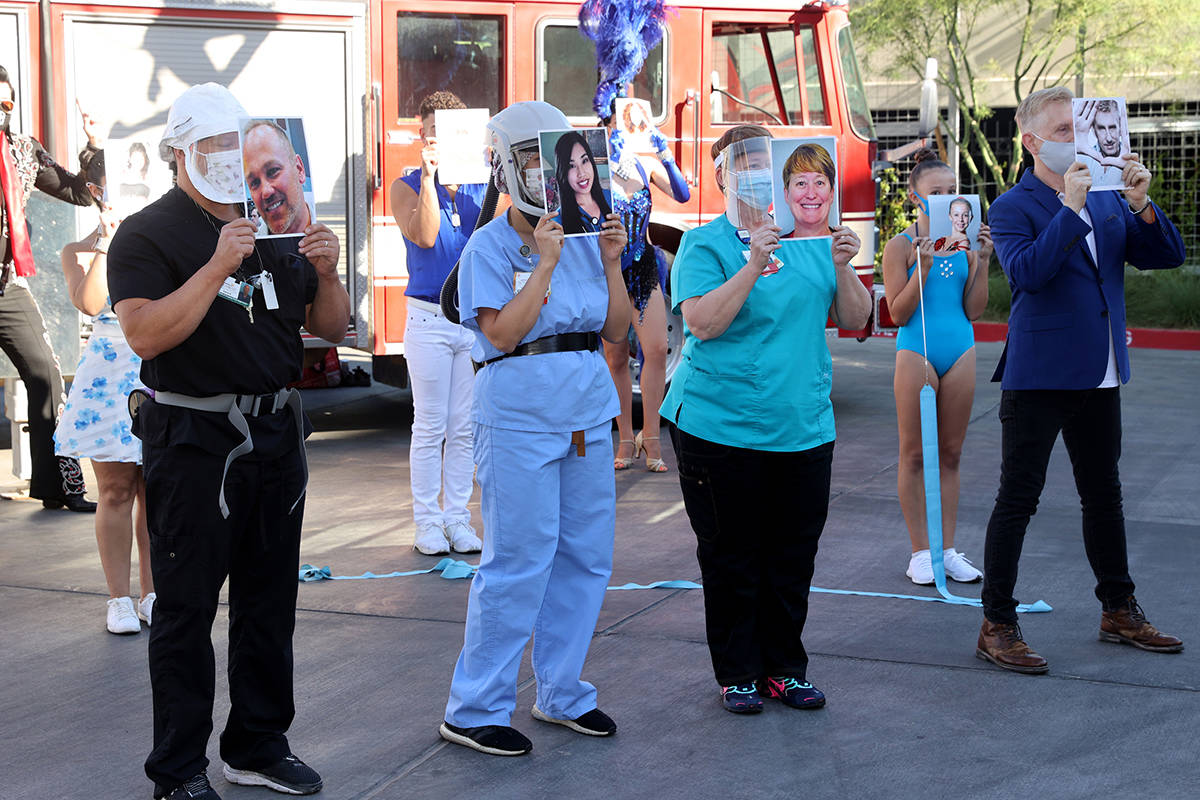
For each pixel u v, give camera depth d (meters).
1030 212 4.78
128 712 4.51
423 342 6.42
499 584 4.08
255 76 8.96
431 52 9.31
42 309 7.84
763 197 4.20
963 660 4.90
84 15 8.59
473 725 4.14
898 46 20.28
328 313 3.86
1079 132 4.55
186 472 3.53
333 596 5.84
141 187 5.10
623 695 4.60
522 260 4.00
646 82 9.70
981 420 10.31
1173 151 19.47
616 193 7.68
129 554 5.42
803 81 10.11
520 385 4.02
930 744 4.14
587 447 4.16
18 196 7.15
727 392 4.27
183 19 8.76
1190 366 13.41
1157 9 18.38
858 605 5.62
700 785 3.87
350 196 9.24
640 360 9.65
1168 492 7.80
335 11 9.05
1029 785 3.83
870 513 7.32
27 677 4.85
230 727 3.88
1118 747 4.09
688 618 5.46
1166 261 4.88
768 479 4.37
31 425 7.45
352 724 4.36
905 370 5.87
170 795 3.60
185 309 3.35
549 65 9.55
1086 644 5.07
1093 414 4.91
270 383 3.62
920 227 5.80
